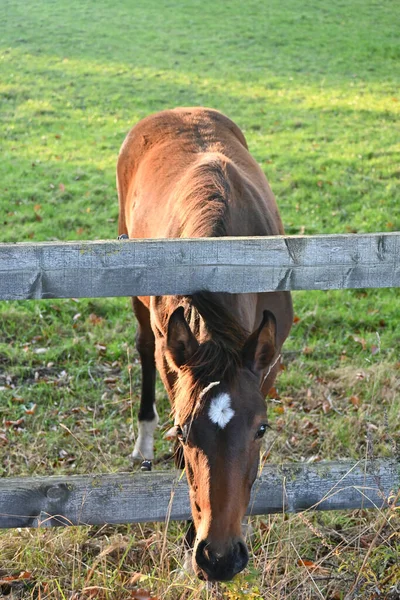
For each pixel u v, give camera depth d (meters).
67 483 2.58
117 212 8.51
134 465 4.09
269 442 4.15
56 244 2.37
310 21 21.33
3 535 3.11
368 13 22.08
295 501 2.67
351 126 12.62
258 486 2.64
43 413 4.56
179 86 15.37
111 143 11.64
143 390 4.22
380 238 2.47
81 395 4.75
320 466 2.67
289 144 11.55
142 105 14.02
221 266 2.46
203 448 2.21
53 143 11.57
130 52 18.28
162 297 3.11
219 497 2.16
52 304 5.99
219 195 3.13
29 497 2.56
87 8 22.91
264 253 2.46
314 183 9.48
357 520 3.29
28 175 9.84
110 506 2.61
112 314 6.02
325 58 17.89
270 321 2.34
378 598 2.61
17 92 14.59
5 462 4.02
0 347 5.36
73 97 14.46
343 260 2.48
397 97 14.60
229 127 4.67
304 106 13.98
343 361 5.20
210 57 17.97
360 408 4.50
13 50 18.03
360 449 4.08
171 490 2.62
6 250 2.33
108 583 2.82
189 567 2.81
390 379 4.82
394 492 2.69
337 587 2.83
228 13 22.33
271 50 18.62
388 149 11.04
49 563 2.97
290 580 2.73
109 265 2.40
